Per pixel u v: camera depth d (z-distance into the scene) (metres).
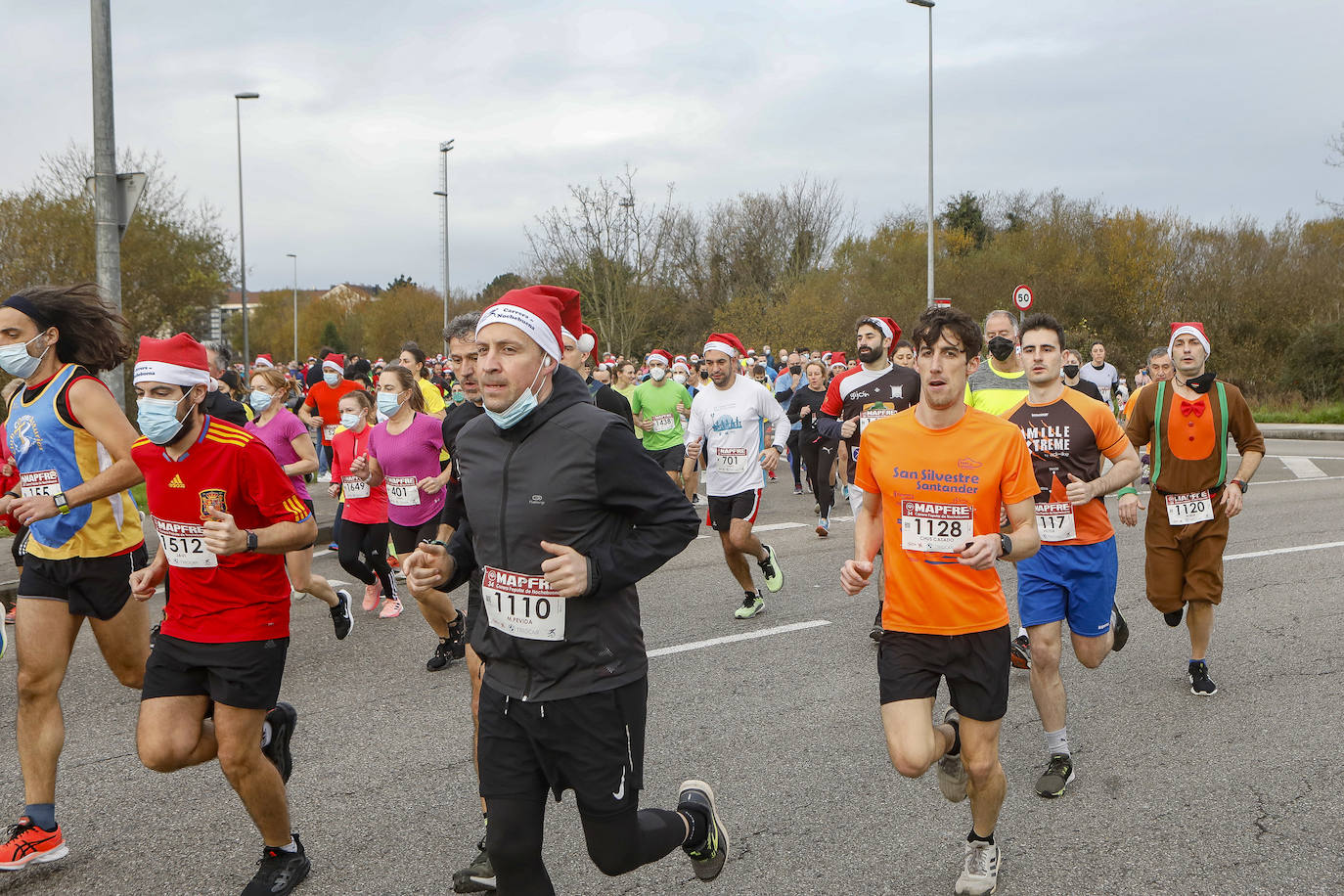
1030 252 35.84
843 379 7.61
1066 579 4.42
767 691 5.62
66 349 3.93
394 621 7.45
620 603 2.78
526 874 2.75
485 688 2.79
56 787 4.43
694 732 5.00
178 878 3.64
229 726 3.34
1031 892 3.47
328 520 11.27
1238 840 3.83
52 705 3.84
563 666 2.67
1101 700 5.46
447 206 34.00
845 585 3.53
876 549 3.58
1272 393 30.78
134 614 4.10
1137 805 4.16
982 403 5.30
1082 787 4.35
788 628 6.95
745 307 39.66
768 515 12.48
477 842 3.89
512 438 2.74
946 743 3.40
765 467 7.31
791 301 37.88
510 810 2.73
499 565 2.73
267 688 3.40
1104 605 4.55
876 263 39.53
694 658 6.27
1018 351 5.36
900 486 3.37
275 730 3.67
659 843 2.92
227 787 4.43
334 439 7.72
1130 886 3.50
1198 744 4.81
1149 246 33.31
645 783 4.41
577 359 3.61
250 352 68.69
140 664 4.16
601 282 34.66
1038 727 5.06
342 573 9.34
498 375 2.64
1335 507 12.10
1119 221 34.16
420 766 4.64
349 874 3.64
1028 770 4.54
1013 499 3.30
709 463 7.32
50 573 3.86
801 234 46.62
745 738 4.92
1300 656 6.18
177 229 26.94
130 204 10.01
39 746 3.80
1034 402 4.59
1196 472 5.43
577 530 2.66
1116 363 33.25
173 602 3.38
